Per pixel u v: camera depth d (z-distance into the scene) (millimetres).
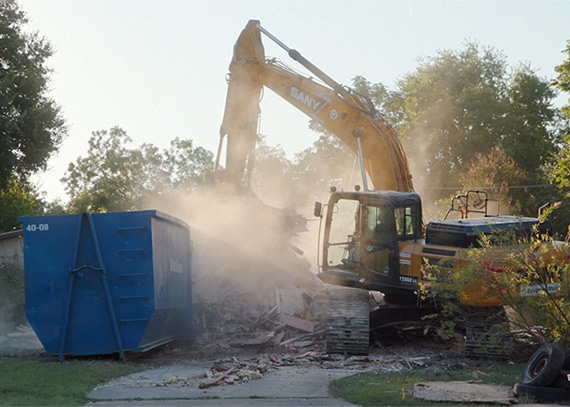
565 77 45938
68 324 16125
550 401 12531
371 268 18484
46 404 11672
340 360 17031
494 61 73312
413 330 20234
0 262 29469
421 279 18016
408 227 18828
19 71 44906
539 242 16562
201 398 12539
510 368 15844
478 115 68500
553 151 70500
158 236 16812
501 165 56625
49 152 45156
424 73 72438
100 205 67625
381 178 21578
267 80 23172
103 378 14203
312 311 21578
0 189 45531
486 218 19188
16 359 16359
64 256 16172
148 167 70000
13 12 45438
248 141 23422
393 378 14234
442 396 12359
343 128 22078
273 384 13883
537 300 16109
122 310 16188
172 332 18859
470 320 17188
